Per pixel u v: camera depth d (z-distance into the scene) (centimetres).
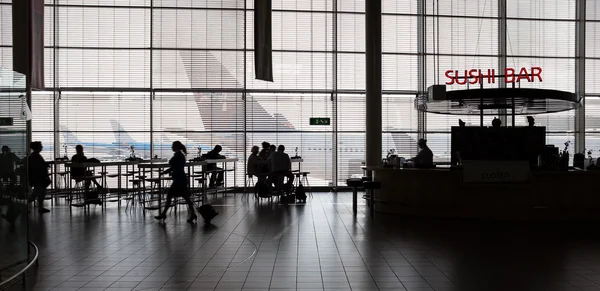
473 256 561
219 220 858
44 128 1352
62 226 795
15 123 463
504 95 870
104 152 1372
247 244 637
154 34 1377
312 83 1425
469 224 805
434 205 880
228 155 1405
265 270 499
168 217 899
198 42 1388
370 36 1148
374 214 932
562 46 1469
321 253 579
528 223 818
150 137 1379
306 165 1427
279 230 747
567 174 835
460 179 853
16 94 466
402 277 470
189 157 1388
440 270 496
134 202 1136
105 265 525
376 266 514
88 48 1362
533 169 863
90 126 1369
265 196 1173
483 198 852
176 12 1384
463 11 1452
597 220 836
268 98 1419
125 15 1372
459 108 1094
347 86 1436
